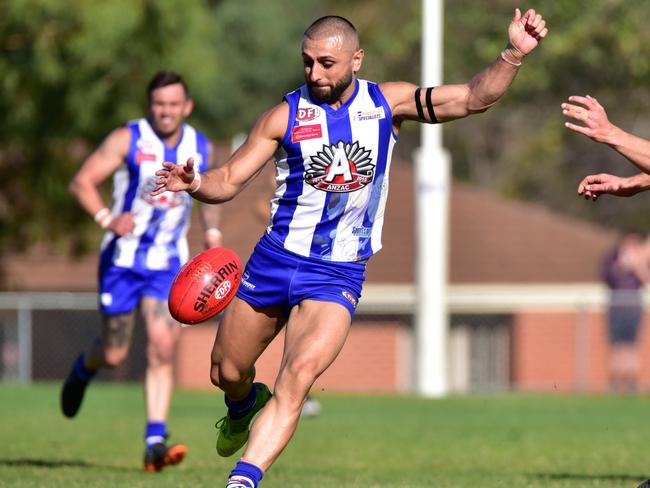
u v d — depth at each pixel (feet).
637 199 482.69
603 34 301.02
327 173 69.97
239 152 69.72
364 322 336.29
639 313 253.44
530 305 341.00
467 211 375.66
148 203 104.32
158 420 100.48
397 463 108.99
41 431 136.36
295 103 70.08
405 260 344.28
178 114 104.12
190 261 69.67
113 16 265.54
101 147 104.73
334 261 71.20
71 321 317.42
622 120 334.24
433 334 218.18
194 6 282.97
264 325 73.36
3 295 302.86
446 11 318.45
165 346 102.83
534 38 69.56
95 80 273.54
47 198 301.22
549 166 484.33
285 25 481.87
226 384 76.48
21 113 277.44
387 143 70.95
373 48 359.87
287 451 119.65
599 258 364.79
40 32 271.08
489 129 514.27
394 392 228.84
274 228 71.97
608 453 116.88
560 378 341.21
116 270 104.99
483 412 175.01
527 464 107.86
